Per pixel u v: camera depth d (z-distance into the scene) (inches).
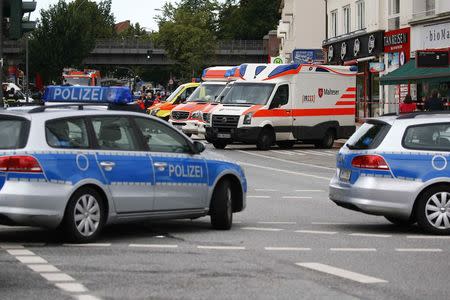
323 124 1547.7
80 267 400.8
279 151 1496.1
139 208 503.5
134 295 336.2
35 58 4084.6
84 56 4173.2
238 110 1480.1
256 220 615.8
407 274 394.6
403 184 534.6
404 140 540.4
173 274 384.5
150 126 520.4
